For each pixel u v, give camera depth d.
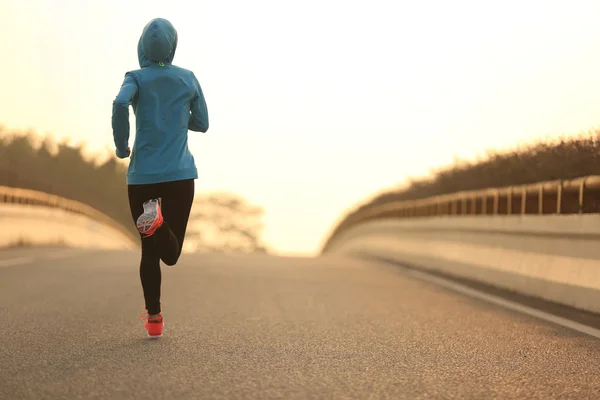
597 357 7.57
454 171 22.02
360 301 11.99
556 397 5.75
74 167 60.94
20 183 31.09
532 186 13.93
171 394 5.58
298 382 6.07
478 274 16.08
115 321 9.16
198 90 8.30
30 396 5.44
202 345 7.66
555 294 12.33
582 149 12.53
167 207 7.90
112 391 5.64
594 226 11.10
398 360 7.11
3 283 13.02
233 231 139.12
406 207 26.52
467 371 6.66
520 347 8.05
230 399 5.47
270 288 13.55
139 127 7.88
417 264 21.38
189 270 17.08
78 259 19.59
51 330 8.34
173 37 8.15
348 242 44.12
